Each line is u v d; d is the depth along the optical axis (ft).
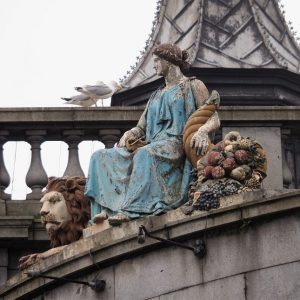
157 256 105.60
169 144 108.88
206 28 135.44
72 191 111.04
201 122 108.88
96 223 108.58
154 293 105.19
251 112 116.16
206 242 104.06
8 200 115.55
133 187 107.96
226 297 102.89
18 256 115.14
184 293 104.27
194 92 110.42
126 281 106.32
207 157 106.63
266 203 102.06
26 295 110.11
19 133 117.29
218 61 133.59
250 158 105.81
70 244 108.68
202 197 104.63
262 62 133.90
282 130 116.47
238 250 102.99
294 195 101.71
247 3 136.46
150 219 106.11
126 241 105.91
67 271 107.96
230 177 105.40
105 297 106.83
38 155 117.08
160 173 108.17
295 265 101.35
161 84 131.54
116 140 117.08
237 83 132.46
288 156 117.50
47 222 110.52
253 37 135.23
